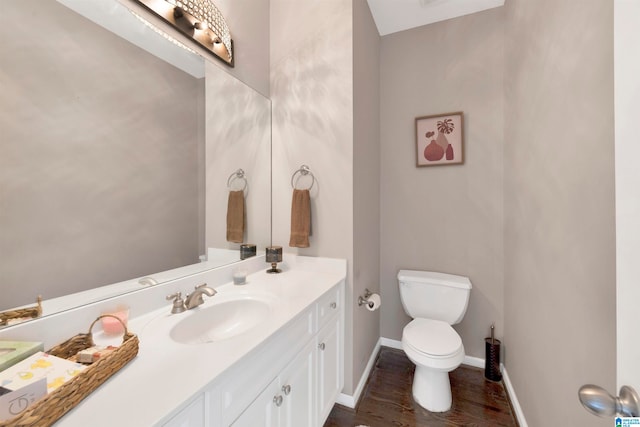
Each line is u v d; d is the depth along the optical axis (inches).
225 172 55.9
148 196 41.8
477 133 76.2
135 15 39.4
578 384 34.2
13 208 28.1
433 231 81.7
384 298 88.3
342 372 60.4
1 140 27.4
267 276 59.9
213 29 49.7
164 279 43.9
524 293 55.2
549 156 42.4
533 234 49.7
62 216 31.9
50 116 30.8
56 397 20.0
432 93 81.1
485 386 68.8
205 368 26.9
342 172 61.4
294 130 66.3
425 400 61.6
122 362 26.9
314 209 64.3
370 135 75.2
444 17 78.4
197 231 50.2
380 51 87.1
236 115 58.4
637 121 17.1
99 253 35.4
